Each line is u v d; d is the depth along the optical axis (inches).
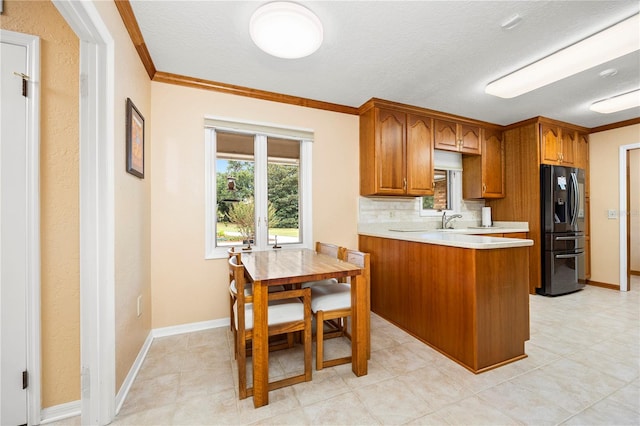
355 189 125.6
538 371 69.2
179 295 93.5
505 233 133.1
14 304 51.4
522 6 62.1
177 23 67.1
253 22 61.8
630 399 58.1
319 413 54.9
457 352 74.2
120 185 59.4
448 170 152.1
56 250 54.9
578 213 141.3
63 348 55.4
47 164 54.4
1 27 51.5
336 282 97.7
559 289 133.6
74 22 45.9
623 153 143.3
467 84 100.6
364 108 119.5
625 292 140.2
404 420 52.7
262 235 107.3
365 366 67.9
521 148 142.6
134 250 69.7
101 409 51.8
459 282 73.7
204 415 54.6
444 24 68.1
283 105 110.3
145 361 74.7
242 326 59.7
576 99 113.7
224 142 104.3
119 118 59.1
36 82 52.9
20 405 51.8
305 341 64.9
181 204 94.1
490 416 53.6
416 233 108.3
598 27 69.1
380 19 66.2
